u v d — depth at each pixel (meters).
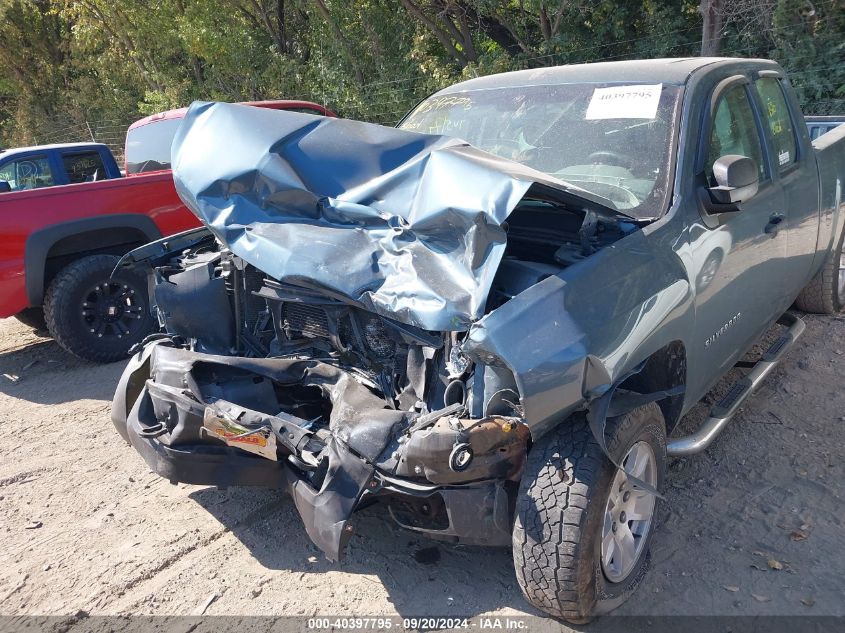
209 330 3.62
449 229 2.74
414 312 2.63
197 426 3.07
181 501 3.93
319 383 3.07
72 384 5.91
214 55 16.61
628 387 3.14
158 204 6.48
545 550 2.59
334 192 3.10
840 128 5.59
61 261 6.25
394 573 3.21
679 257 3.09
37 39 25.08
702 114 3.58
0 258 5.64
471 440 2.50
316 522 2.69
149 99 18.53
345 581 3.18
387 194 2.99
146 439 3.27
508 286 2.78
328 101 14.53
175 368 3.18
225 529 3.63
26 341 7.16
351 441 2.68
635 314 2.74
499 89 4.39
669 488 3.74
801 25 10.26
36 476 4.30
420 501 2.76
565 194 2.76
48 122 26.47
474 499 2.62
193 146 3.44
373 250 2.89
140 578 3.28
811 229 4.68
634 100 3.71
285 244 3.00
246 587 3.18
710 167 3.54
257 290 3.49
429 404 2.80
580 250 2.91
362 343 3.03
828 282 5.54
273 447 2.87
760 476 3.79
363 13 13.80
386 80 13.84
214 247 4.21
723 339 3.67
